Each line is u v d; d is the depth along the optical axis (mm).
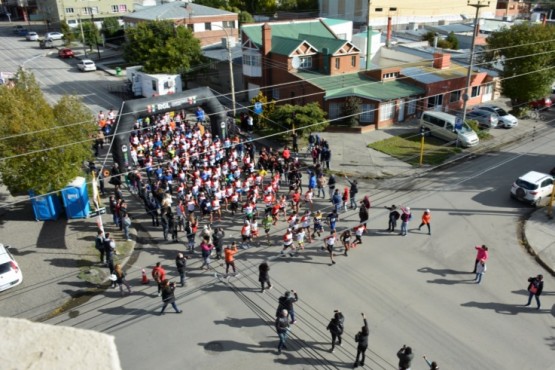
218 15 69188
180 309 19641
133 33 54031
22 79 26438
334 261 22953
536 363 16625
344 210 28188
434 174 33469
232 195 28016
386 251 23844
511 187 31422
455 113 45625
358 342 16062
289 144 38094
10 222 27062
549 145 38938
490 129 42750
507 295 20422
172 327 18547
